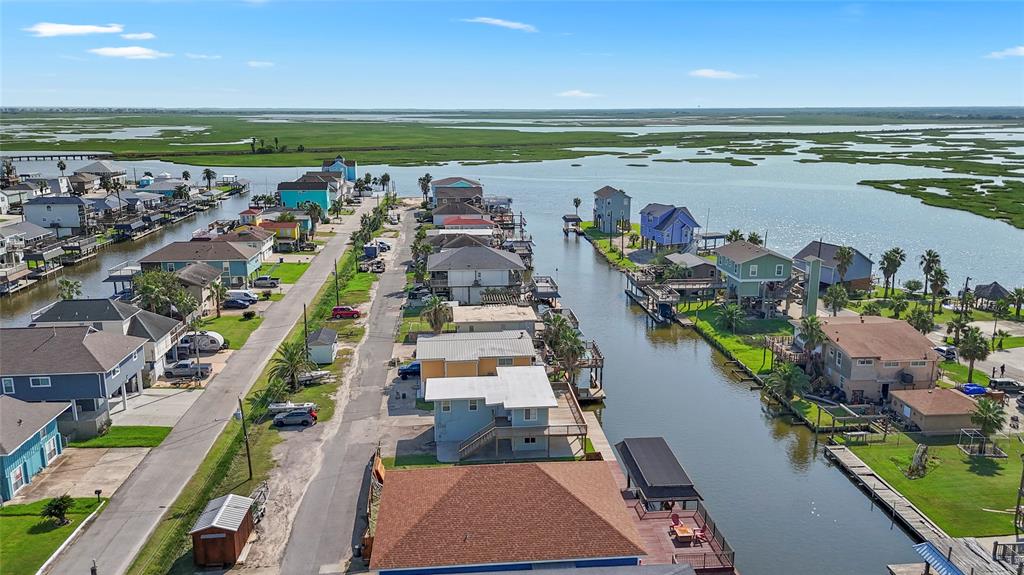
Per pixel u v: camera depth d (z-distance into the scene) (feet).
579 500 130.93
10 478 156.25
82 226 453.99
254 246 372.38
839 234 469.16
